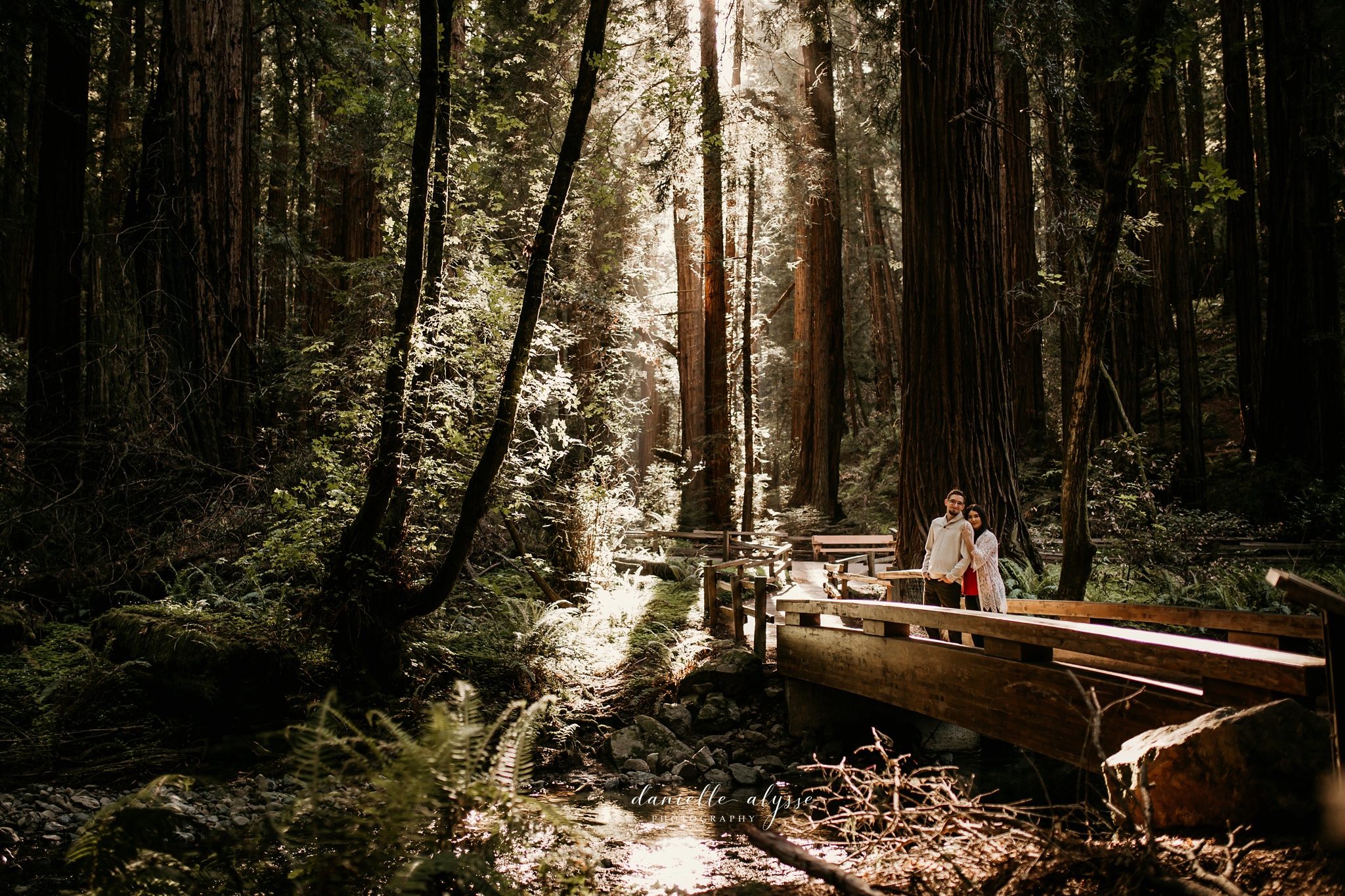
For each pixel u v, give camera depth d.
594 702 8.94
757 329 22.59
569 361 14.29
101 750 7.16
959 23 11.02
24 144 20.34
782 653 8.96
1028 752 7.59
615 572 14.02
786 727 8.73
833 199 23.44
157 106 12.75
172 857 2.94
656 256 26.33
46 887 4.74
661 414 29.33
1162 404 24.94
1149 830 2.88
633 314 15.48
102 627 8.90
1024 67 12.65
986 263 11.05
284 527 8.99
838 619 9.95
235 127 12.84
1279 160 20.34
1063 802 6.07
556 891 3.34
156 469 11.32
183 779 3.12
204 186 12.52
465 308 9.75
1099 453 16.39
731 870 4.80
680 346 23.56
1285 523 17.27
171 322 12.23
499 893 2.88
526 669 8.85
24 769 6.81
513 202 14.77
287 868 3.04
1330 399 19.92
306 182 21.14
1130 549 12.62
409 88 9.79
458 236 10.99
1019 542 11.13
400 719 7.69
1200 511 16.53
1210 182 7.33
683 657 9.84
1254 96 27.84
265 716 7.65
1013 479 11.16
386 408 8.05
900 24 11.66
